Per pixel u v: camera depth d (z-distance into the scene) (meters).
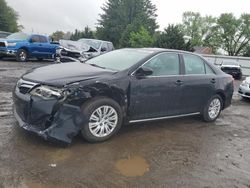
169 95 5.68
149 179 3.84
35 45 18.03
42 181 3.51
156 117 5.64
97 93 4.64
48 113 4.22
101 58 5.97
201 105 6.51
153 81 5.38
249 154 5.12
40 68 5.16
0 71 12.18
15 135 4.70
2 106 6.41
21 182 3.44
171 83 5.66
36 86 4.40
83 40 17.56
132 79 5.09
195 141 5.45
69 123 4.33
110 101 4.80
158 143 5.11
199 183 3.88
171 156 4.64
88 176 3.73
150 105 5.43
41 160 3.99
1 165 3.75
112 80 4.83
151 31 66.69
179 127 6.21
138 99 5.20
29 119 4.36
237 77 24.22
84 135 4.62
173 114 5.95
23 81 4.64
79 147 4.54
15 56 17.22
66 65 5.39
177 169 4.21
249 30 67.06
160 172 4.07
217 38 70.25
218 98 6.91
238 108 9.16
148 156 4.54
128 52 5.88
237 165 4.59
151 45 42.88
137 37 46.97
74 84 4.41
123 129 5.61
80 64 5.56
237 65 24.50
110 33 71.44
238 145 5.52
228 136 6.00
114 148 4.67
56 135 4.22
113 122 4.94
